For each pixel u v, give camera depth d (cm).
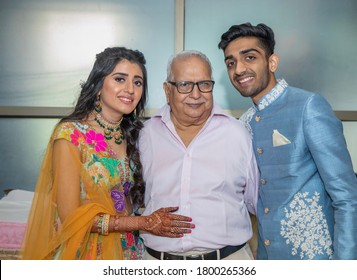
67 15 249
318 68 251
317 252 144
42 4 247
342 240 135
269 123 156
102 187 152
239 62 156
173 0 250
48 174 154
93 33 250
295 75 251
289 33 251
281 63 252
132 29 251
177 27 249
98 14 250
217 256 152
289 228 148
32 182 245
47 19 248
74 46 249
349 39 251
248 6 252
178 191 155
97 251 154
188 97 153
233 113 248
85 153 152
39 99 247
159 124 169
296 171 147
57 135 151
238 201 161
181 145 161
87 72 249
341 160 139
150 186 163
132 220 149
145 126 171
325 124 142
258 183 162
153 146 166
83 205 148
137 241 166
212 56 251
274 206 152
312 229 145
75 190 148
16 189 237
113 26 250
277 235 150
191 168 156
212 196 153
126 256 160
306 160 147
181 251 152
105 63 155
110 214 152
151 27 251
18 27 246
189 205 153
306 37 251
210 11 252
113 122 161
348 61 251
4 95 246
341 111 249
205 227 151
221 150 158
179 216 149
